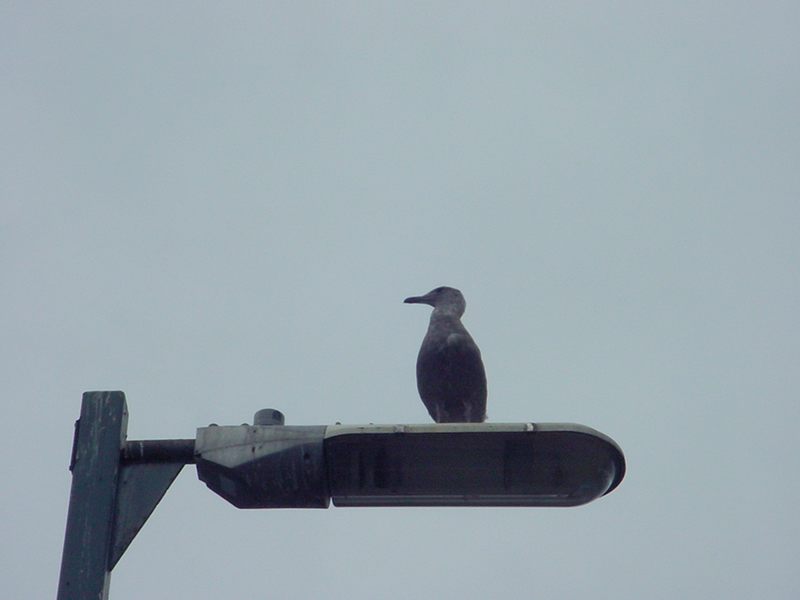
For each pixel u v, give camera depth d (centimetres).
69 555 982
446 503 1087
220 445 1048
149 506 1020
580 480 1058
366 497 1078
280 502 1070
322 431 1053
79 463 1020
